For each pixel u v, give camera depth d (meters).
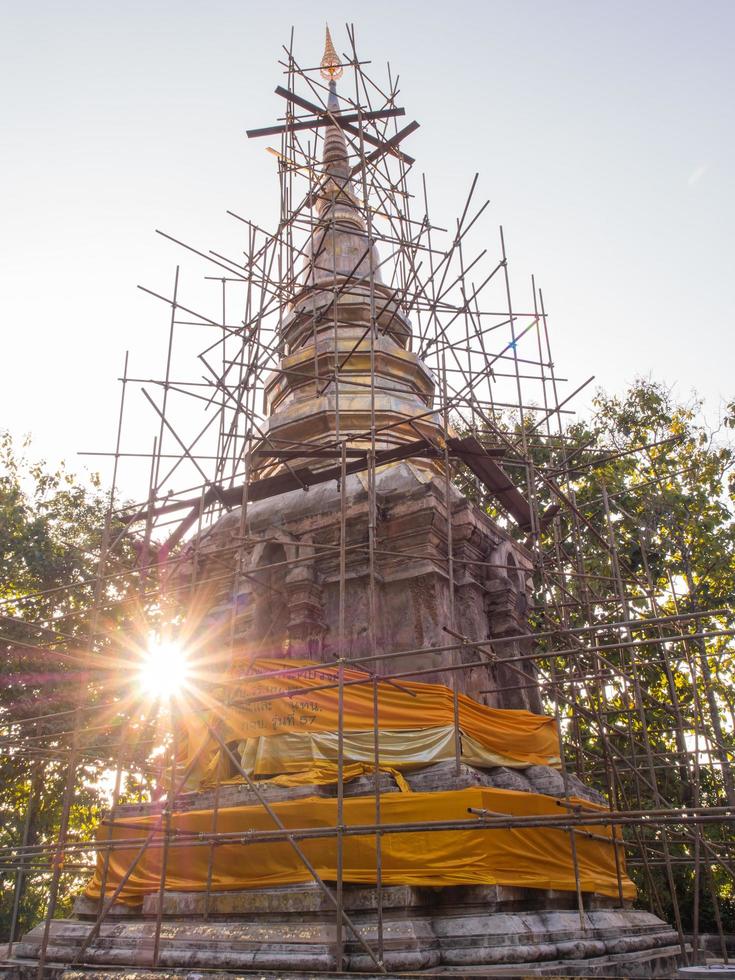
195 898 13.20
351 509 18.94
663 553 29.22
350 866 12.38
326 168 29.66
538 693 19.98
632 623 11.63
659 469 32.22
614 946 12.97
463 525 18.92
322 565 18.92
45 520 31.48
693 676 19.19
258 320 20.42
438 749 14.23
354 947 11.28
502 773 14.72
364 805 12.83
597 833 15.71
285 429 22.80
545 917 12.60
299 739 14.84
